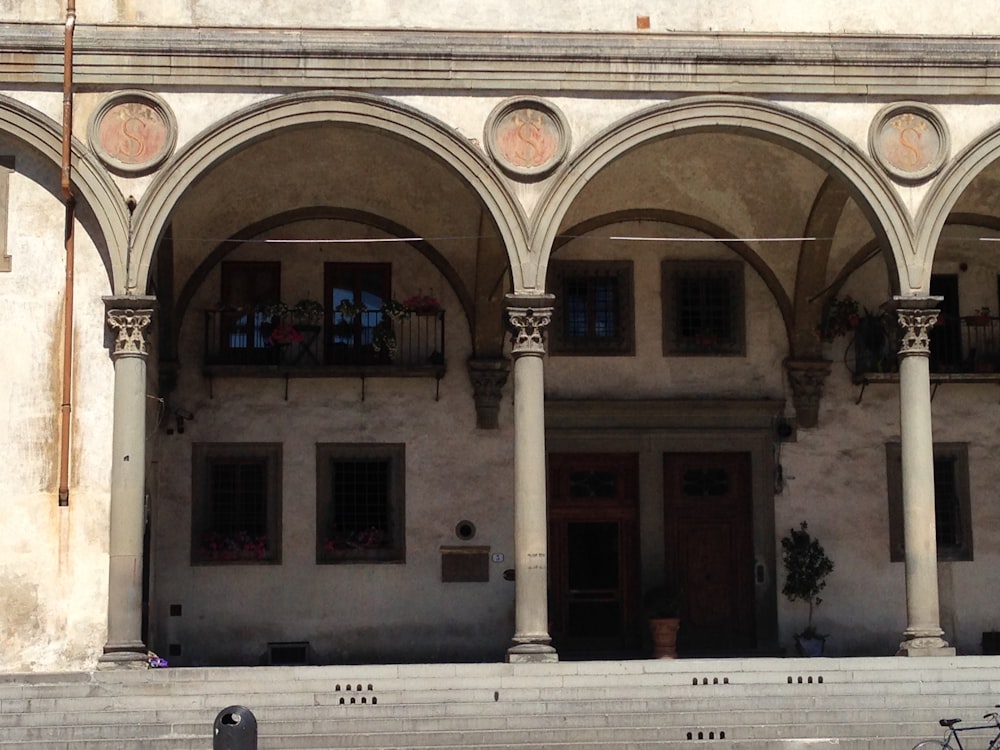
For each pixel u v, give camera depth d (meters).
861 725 16.16
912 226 19.39
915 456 19.22
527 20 19.45
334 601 22.12
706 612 22.94
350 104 18.89
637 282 23.12
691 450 23.03
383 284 22.81
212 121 18.81
